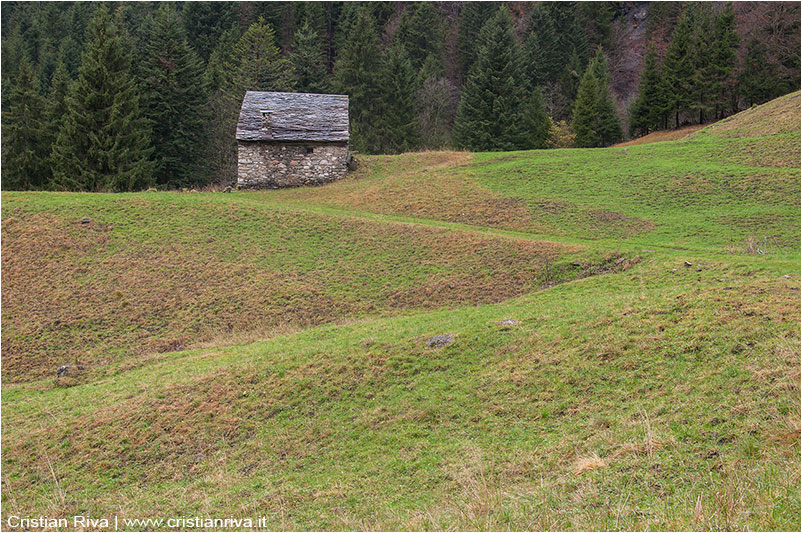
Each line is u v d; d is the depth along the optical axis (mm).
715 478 8117
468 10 92688
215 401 14891
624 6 107188
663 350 12930
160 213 31297
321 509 10094
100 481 12570
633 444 9547
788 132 40594
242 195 38250
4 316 22781
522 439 11156
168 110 54438
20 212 30281
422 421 12734
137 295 24250
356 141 64312
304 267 26328
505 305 19922
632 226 28922
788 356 11258
